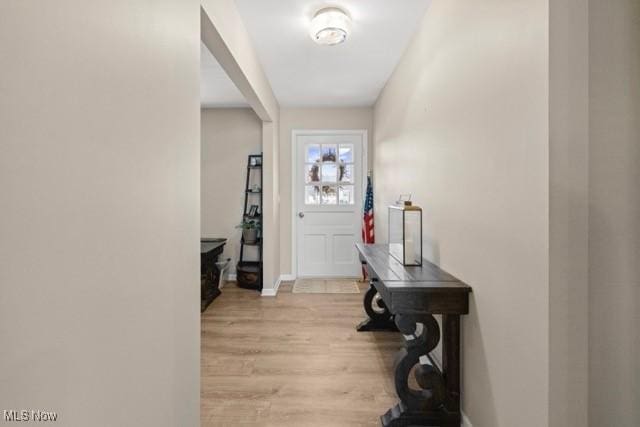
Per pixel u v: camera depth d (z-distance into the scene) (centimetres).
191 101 137
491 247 146
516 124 127
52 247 67
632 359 112
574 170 111
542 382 114
